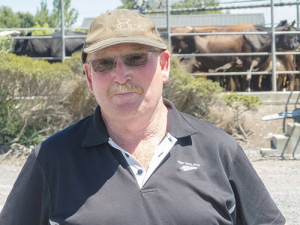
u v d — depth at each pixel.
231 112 11.56
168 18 13.34
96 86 2.07
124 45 2.01
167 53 2.26
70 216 1.95
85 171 2.02
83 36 13.59
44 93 9.81
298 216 5.43
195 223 1.95
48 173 2.05
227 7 20.05
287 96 12.30
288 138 10.29
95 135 2.05
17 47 15.13
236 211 2.19
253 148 10.70
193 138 2.13
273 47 13.25
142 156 2.12
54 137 2.13
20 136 9.80
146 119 2.10
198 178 2.04
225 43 14.37
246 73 13.20
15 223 2.10
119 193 1.97
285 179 7.71
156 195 1.97
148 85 2.06
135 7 19.47
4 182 7.41
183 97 10.88
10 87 9.59
